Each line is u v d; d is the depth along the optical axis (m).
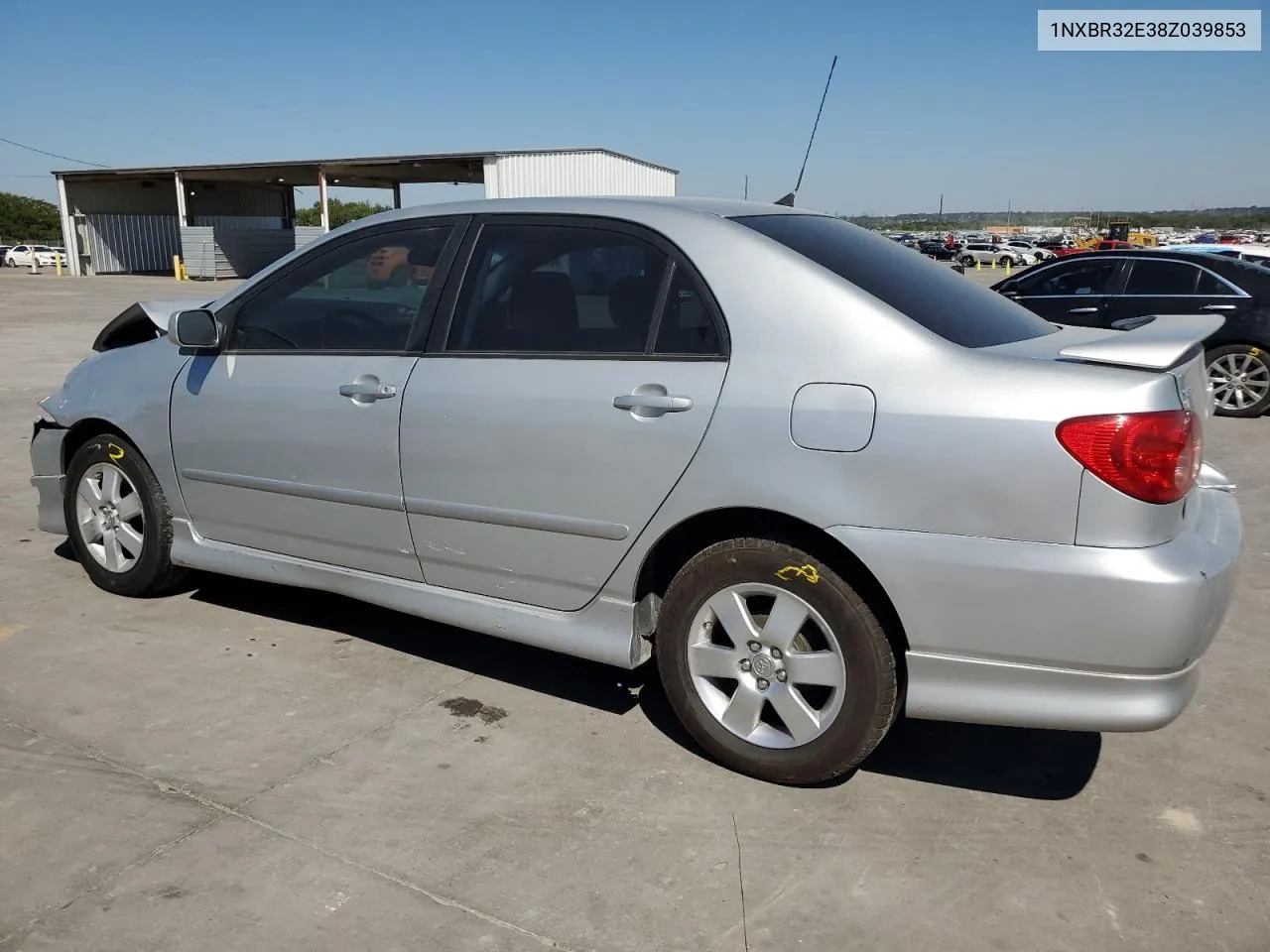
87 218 42.94
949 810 2.99
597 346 3.19
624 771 3.18
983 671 2.74
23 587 4.68
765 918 2.51
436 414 3.42
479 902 2.55
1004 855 2.78
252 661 3.93
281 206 48.94
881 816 2.96
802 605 2.94
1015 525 2.62
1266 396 9.38
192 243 39.03
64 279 39.50
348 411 3.64
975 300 3.29
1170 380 2.60
